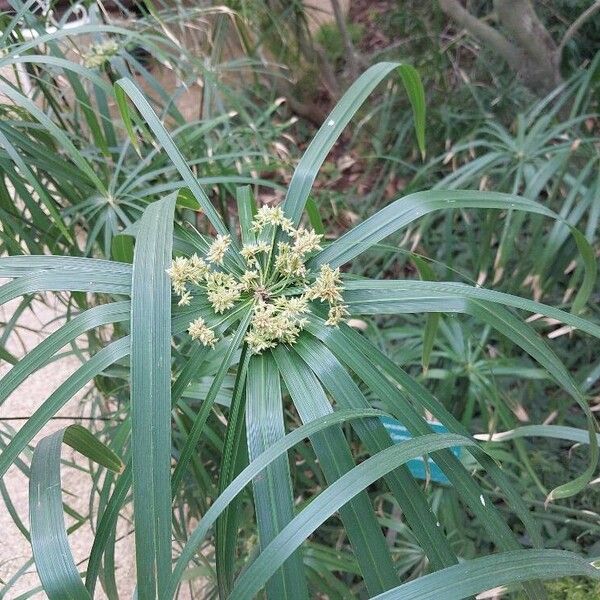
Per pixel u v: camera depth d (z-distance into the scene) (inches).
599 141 27.8
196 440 11.3
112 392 23.7
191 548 9.0
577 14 35.2
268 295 12.6
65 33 17.5
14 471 30.5
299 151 44.2
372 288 12.4
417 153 38.9
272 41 41.6
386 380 11.4
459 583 8.5
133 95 14.0
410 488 10.7
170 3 37.3
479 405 26.3
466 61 44.7
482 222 31.9
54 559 9.5
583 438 15.1
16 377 11.0
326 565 20.9
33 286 11.9
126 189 21.8
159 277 11.2
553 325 30.1
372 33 51.1
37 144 19.8
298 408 11.0
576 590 20.2
